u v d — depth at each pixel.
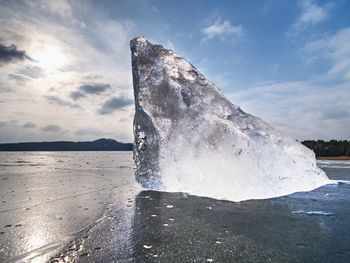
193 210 3.98
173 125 6.15
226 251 2.40
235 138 5.55
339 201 4.70
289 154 6.58
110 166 14.70
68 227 3.09
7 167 13.64
